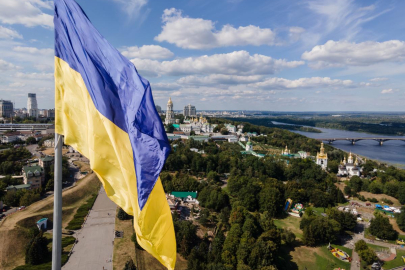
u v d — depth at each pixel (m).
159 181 21.72
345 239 119.50
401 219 125.44
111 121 21.66
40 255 89.31
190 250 96.62
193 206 141.00
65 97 22.61
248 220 109.12
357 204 156.25
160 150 21.05
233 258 90.31
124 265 86.81
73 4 22.98
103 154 21.81
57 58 22.55
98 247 97.25
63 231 108.50
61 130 22.33
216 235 106.38
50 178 166.75
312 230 111.75
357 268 99.56
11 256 90.94
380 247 113.75
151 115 21.73
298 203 151.62
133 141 21.00
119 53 22.97
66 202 136.62
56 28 22.53
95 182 167.12
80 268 84.88
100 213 128.38
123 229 111.75
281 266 95.94
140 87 22.09
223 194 144.12
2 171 179.88
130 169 21.55
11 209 131.25
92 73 21.94
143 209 20.56
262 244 92.19
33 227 103.06
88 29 22.80
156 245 21.31
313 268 98.19
